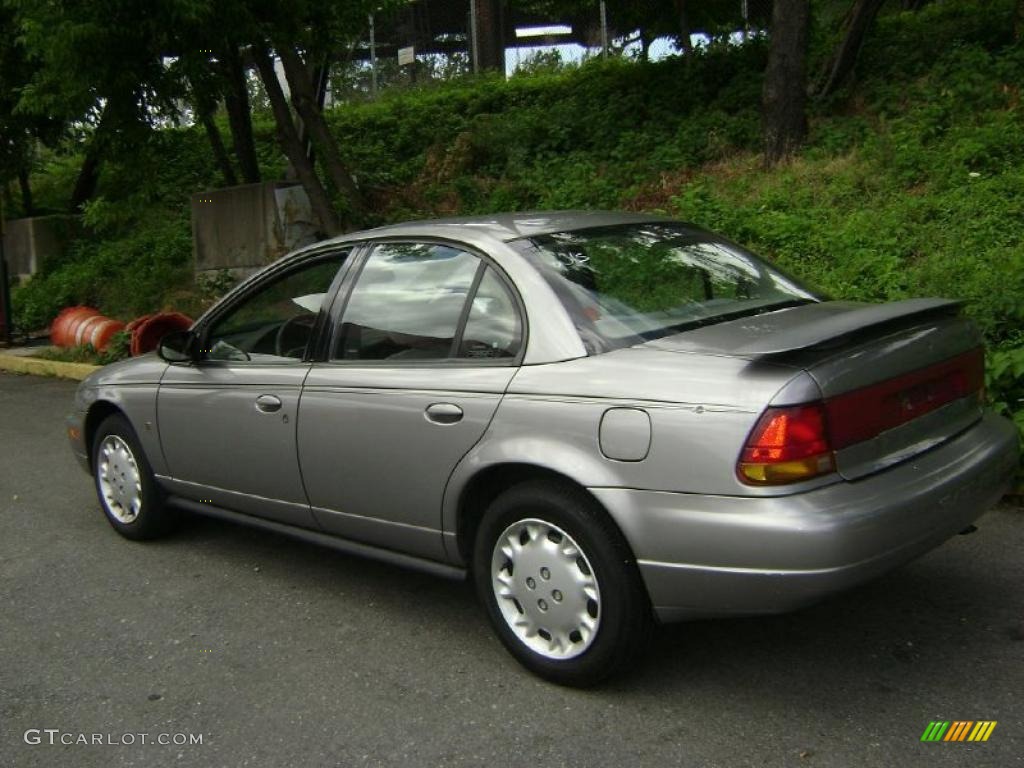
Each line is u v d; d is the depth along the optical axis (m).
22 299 15.48
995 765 3.06
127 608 4.73
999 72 11.49
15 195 20.31
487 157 14.31
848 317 3.55
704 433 3.21
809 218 9.63
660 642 3.99
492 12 21.00
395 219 13.20
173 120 11.91
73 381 11.64
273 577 5.04
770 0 15.23
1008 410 5.57
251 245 13.29
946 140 10.45
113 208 11.95
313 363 4.50
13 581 5.18
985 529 5.02
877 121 11.62
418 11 23.09
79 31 9.74
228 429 4.82
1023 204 8.66
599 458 3.43
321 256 4.70
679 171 12.09
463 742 3.38
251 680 3.93
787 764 3.12
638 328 3.70
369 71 21.53
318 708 3.68
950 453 3.59
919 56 12.72
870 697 3.49
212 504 5.17
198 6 9.68
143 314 13.54
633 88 14.39
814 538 3.06
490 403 3.74
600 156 13.17
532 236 4.11
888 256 8.28
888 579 4.48
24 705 3.83
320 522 4.54
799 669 3.71
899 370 3.44
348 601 4.68
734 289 4.16
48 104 11.23
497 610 3.83
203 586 4.96
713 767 3.13
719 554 3.19
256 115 20.64
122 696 3.86
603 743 3.31
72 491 6.90
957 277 7.41
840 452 3.20
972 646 3.81
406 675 3.89
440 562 4.12
